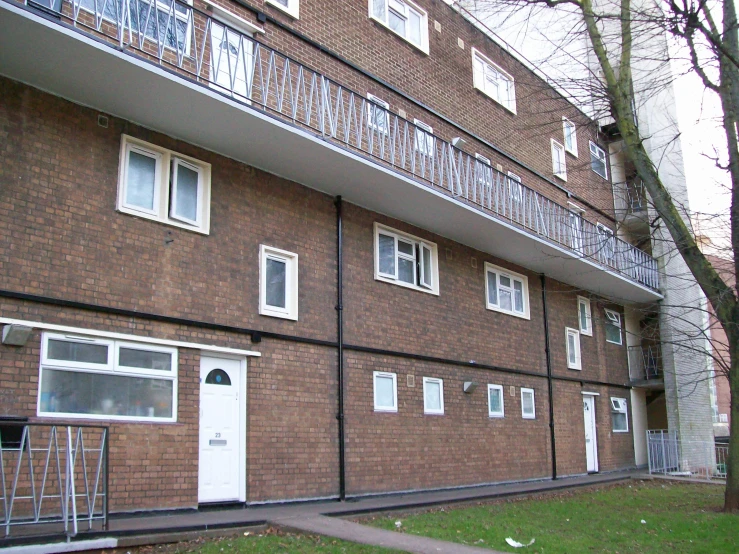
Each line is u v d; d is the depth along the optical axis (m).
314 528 8.62
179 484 9.44
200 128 10.20
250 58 11.55
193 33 9.97
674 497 14.84
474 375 15.57
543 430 17.70
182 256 10.09
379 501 11.68
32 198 8.62
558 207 18.80
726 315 12.72
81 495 8.10
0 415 7.95
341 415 11.95
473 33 17.80
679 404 22.09
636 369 23.77
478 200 15.82
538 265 18.12
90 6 9.58
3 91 8.60
